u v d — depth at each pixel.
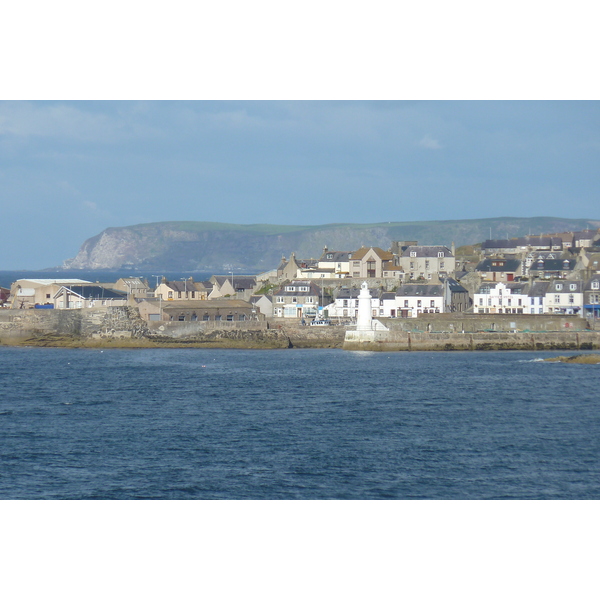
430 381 127.19
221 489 73.12
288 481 75.25
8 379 130.00
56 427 95.44
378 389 120.06
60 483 74.94
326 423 97.06
